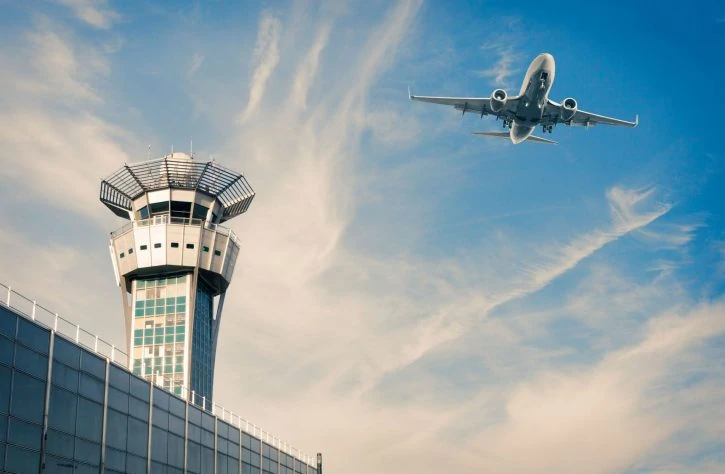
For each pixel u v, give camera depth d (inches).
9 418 1599.4
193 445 2433.6
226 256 4596.5
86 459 1854.1
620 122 3592.5
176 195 4579.2
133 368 4372.5
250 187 4734.3
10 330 1631.4
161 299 4488.2
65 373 1807.3
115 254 4579.2
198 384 4409.5
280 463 3216.0
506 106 3302.2
